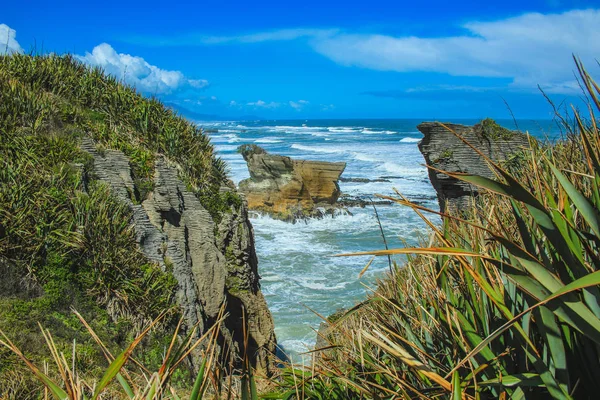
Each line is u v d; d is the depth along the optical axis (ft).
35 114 29.68
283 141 271.28
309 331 47.55
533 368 5.94
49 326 21.20
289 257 73.10
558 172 5.01
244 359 6.82
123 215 27.76
